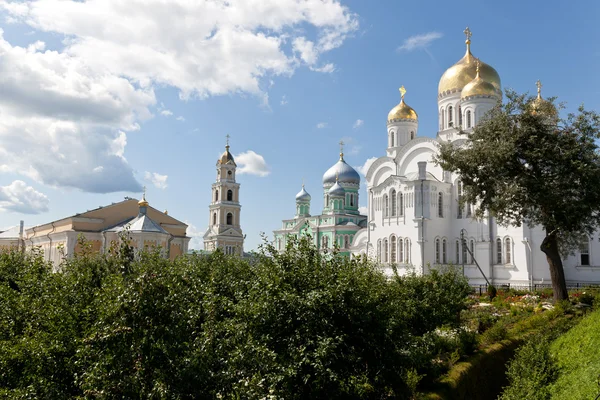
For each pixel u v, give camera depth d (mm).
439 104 80250
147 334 11977
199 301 14445
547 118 39812
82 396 11828
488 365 23719
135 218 79750
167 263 18734
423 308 25281
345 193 118875
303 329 14055
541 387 21219
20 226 111125
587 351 23203
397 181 72188
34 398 11523
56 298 14789
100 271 20109
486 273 64875
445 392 18828
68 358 12664
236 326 13641
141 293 12281
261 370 12711
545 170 39000
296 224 123062
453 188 71312
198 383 12062
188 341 12750
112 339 11828
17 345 12508
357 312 15031
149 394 11172
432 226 68188
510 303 42812
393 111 88438
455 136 75312
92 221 82438
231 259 26469
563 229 39000
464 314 34594
